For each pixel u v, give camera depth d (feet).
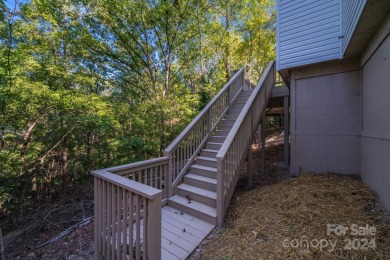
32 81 16.16
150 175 10.48
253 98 13.92
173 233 8.64
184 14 23.59
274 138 40.83
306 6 14.08
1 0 11.19
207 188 11.51
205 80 26.07
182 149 12.92
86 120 17.29
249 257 6.52
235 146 11.03
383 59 8.45
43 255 9.19
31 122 18.10
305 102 14.76
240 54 38.70
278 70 15.53
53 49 19.02
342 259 5.74
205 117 15.07
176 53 26.78
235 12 32.53
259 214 9.01
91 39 22.20
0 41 14.25
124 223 6.31
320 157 14.08
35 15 17.06
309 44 13.97
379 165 8.80
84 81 19.79
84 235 10.22
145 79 26.30
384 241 6.20
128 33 23.61
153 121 19.92
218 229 8.92
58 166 22.90
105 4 21.08
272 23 37.11
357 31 9.18
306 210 8.39
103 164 21.61
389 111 7.80
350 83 12.91
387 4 7.11
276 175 16.29
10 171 18.04
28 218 16.49
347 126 13.03
